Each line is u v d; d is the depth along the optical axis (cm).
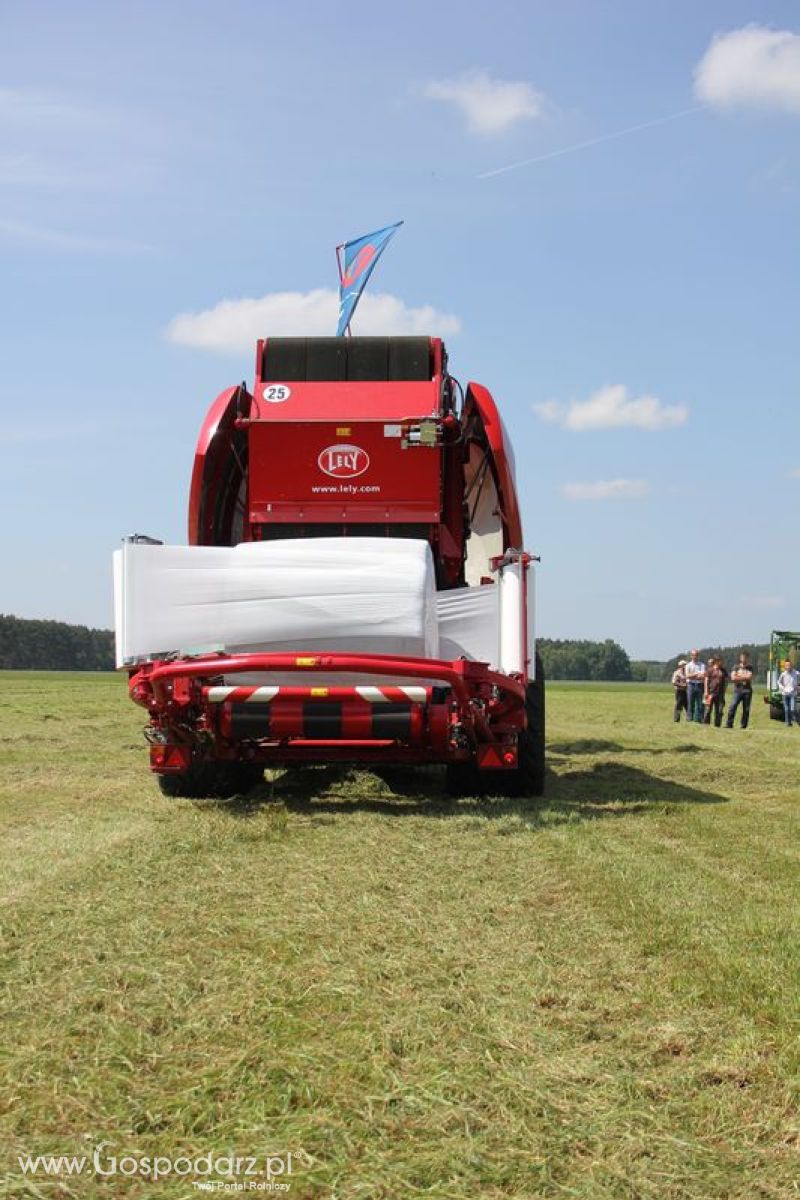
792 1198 266
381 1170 275
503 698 838
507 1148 287
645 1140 291
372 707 809
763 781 1158
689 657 2559
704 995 403
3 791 1024
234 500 950
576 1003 397
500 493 908
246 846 691
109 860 636
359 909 527
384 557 815
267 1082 324
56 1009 383
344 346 935
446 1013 382
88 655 14000
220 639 802
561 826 787
